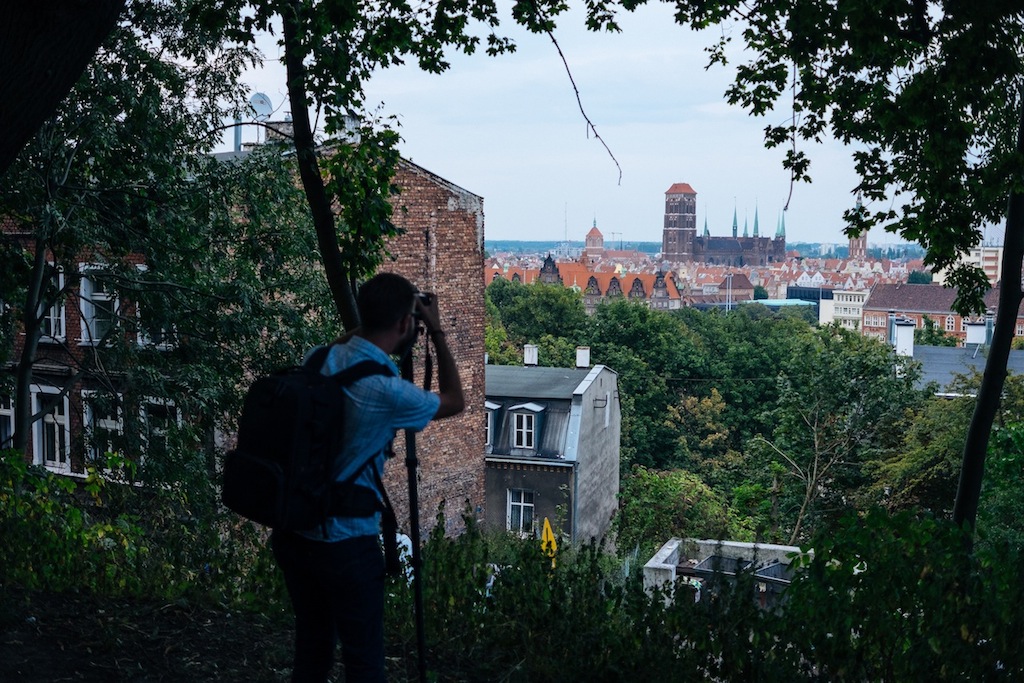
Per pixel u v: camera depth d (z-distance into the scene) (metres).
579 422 39.62
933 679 4.29
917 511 4.76
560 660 5.00
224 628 5.32
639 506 35.22
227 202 16.81
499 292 122.94
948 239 11.43
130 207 16.81
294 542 3.18
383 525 3.31
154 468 16.03
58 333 25.64
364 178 10.24
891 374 41.47
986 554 4.67
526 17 10.55
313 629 3.45
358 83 10.03
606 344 87.38
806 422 41.28
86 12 4.44
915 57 10.42
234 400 17.50
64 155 15.68
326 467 3.09
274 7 9.37
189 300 17.14
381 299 3.23
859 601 4.39
